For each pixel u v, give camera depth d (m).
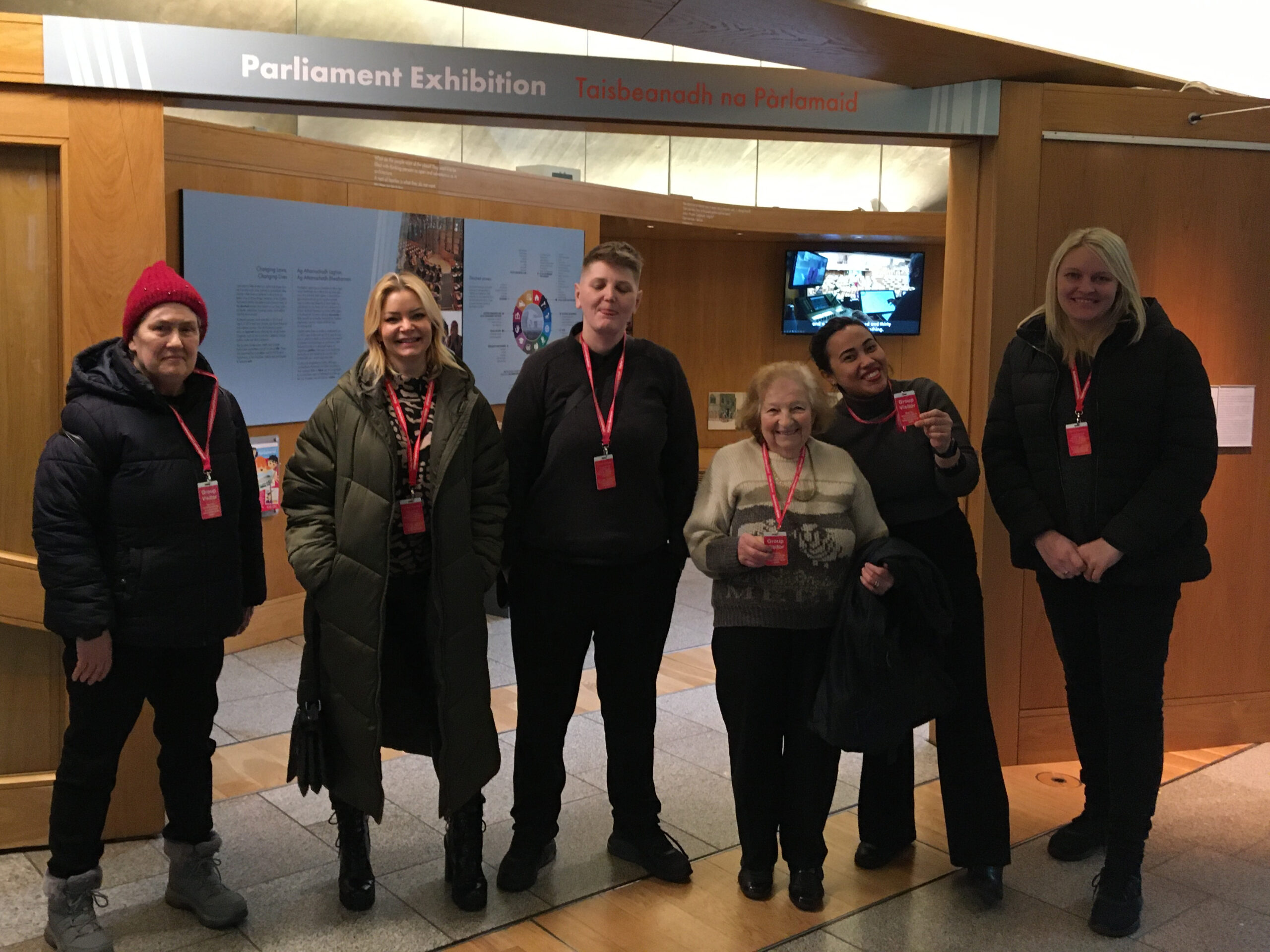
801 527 2.84
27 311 3.12
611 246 2.88
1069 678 3.20
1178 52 4.10
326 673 2.77
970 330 3.89
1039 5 3.62
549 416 2.92
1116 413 2.85
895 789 3.17
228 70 3.07
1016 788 3.76
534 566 2.96
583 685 4.97
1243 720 4.16
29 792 3.22
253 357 5.38
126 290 3.12
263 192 5.36
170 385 2.67
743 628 2.87
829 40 3.23
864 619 2.72
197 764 2.83
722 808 3.59
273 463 5.66
